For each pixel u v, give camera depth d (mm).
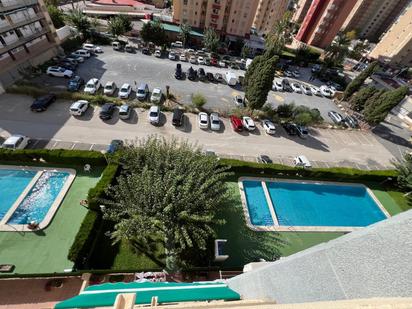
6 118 26031
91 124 28078
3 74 31016
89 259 16062
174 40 61281
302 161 28328
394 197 27922
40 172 21094
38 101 28016
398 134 42719
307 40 78188
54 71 35375
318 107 45531
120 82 37500
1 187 19719
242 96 41500
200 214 16172
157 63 46344
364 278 3158
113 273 15125
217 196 17562
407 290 2615
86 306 5211
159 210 15492
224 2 57906
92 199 16969
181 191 16125
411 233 2756
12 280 13961
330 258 3795
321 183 27344
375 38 109688
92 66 40438
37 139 24484
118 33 50938
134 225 14797
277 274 5426
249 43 63094
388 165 33500
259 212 22812
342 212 25281
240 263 18125
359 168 31609
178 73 42125
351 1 65812
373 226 3373
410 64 73062
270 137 33219
